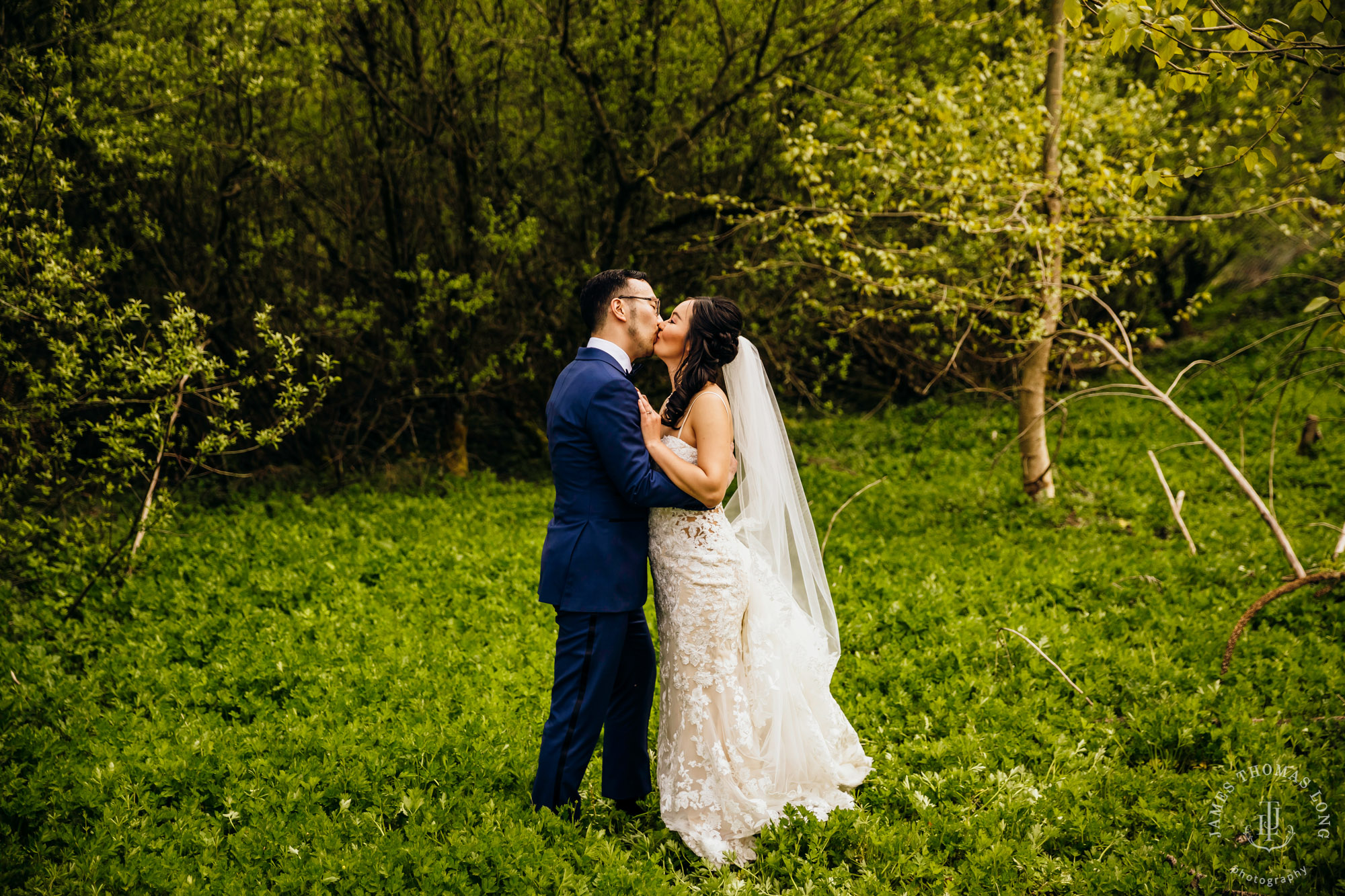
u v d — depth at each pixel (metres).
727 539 3.34
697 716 3.27
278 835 3.16
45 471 6.09
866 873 2.99
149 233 7.70
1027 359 7.71
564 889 2.89
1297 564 5.19
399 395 9.94
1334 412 10.53
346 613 5.56
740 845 3.24
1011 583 5.89
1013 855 3.08
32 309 5.73
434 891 2.87
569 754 3.24
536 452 11.23
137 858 3.05
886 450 10.68
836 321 9.80
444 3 8.92
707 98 9.50
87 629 5.39
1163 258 14.64
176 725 4.16
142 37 6.83
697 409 3.26
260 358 9.33
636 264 10.02
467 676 4.64
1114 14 3.63
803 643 3.57
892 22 9.55
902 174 7.56
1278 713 4.12
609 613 3.20
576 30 9.13
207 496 8.67
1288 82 4.20
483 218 9.21
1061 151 7.55
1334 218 6.50
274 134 9.02
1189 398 11.93
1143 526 7.33
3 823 3.30
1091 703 4.31
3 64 6.05
